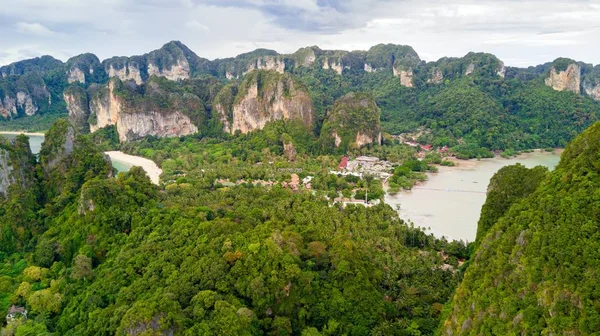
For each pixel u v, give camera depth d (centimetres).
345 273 7462
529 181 8512
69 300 7581
